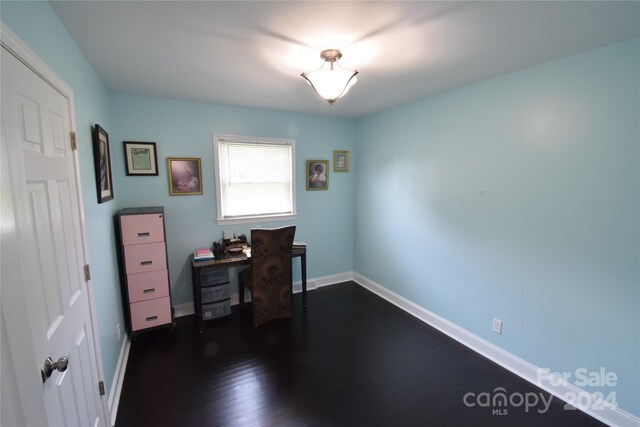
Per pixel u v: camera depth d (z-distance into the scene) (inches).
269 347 101.3
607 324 70.1
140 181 111.9
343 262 161.8
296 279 151.7
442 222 109.6
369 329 113.7
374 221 145.9
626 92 63.8
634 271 65.3
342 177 155.5
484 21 56.1
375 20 55.7
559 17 54.3
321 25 57.7
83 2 48.6
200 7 51.0
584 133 70.5
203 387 81.9
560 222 76.5
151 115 110.9
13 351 26.8
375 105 124.3
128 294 99.7
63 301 45.5
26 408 28.2
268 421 70.8
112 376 76.7
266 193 137.6
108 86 95.4
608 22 56.1
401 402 77.1
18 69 35.0
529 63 77.3
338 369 90.0
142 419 71.1
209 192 124.7
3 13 34.0
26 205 35.0
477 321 99.5
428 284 117.9
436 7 51.0
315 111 135.6
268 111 132.0
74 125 55.7
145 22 55.8
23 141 35.5
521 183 84.0
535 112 79.4
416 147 118.2
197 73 84.4
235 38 62.9
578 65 70.6
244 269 134.2
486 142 92.1
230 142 127.1
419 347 101.9
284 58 73.8
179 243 121.5
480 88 92.4
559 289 77.9
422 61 75.9
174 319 119.9
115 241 94.9
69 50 58.7
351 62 76.6
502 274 90.9
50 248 41.9
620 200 66.1
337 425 69.8
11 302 27.0
